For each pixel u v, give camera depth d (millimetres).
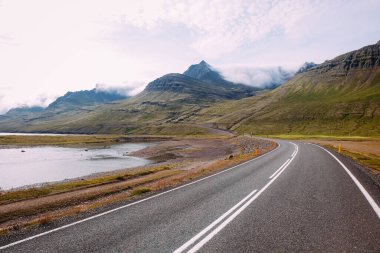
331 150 41406
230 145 96688
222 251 6793
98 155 73750
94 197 18422
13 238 8461
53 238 8211
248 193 13312
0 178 39781
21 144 112562
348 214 9461
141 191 16656
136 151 85062
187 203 11828
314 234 7730
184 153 74750
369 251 6641
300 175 18172
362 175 17953
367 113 194875
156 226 8867
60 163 57000
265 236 7684
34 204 17203
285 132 197875
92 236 8211
